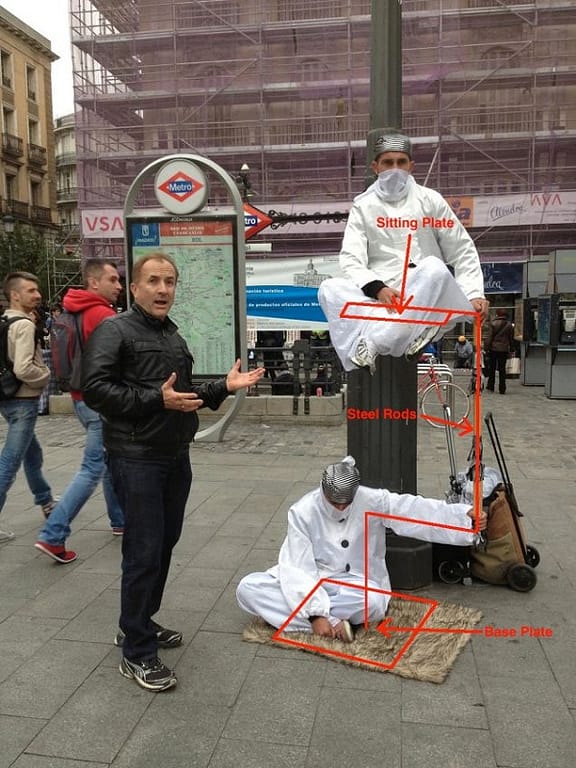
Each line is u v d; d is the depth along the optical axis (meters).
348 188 21.55
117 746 2.40
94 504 5.51
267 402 9.60
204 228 7.25
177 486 2.97
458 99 20.92
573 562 4.23
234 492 5.91
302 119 22.48
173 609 3.54
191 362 3.01
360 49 22.27
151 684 2.74
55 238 40.16
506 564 3.76
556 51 21.11
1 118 39.28
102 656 3.04
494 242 21.47
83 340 4.11
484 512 3.63
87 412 4.11
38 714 2.59
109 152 22.98
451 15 21.08
